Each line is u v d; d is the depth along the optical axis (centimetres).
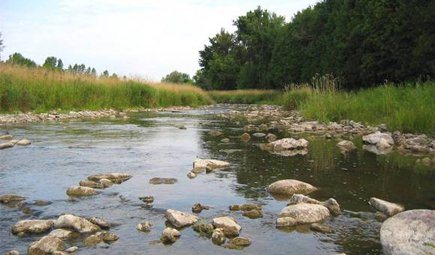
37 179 523
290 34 4319
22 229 341
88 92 2088
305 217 372
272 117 1803
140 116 1800
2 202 425
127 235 335
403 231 304
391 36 1994
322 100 1474
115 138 947
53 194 455
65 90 1934
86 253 296
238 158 696
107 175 531
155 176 552
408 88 1301
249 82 5875
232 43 7562
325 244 317
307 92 2138
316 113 1423
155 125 1314
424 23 1688
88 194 456
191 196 454
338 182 518
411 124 977
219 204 425
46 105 1828
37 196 447
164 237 323
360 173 572
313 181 524
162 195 456
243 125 1373
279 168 609
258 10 6862
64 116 1584
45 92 1834
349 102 1407
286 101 2283
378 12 2059
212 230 341
